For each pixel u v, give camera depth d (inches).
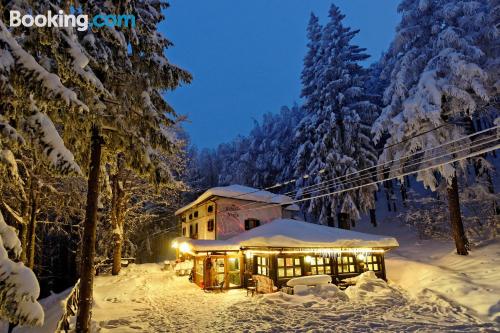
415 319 450.3
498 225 835.4
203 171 2642.7
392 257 917.2
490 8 805.9
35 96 211.3
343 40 1201.4
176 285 822.5
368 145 1117.1
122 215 1022.4
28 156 566.6
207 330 430.0
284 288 644.7
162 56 474.9
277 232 760.3
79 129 384.5
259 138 2293.3
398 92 802.2
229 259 871.7
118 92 429.4
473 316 447.8
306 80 1312.7
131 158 432.1
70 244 1221.7
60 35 247.3
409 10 864.3
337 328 424.8
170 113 486.9
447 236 979.9
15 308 160.1
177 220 1736.0
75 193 721.0
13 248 178.5
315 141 1175.6
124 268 1142.3
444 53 739.4
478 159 829.8
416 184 1673.2
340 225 1059.9
